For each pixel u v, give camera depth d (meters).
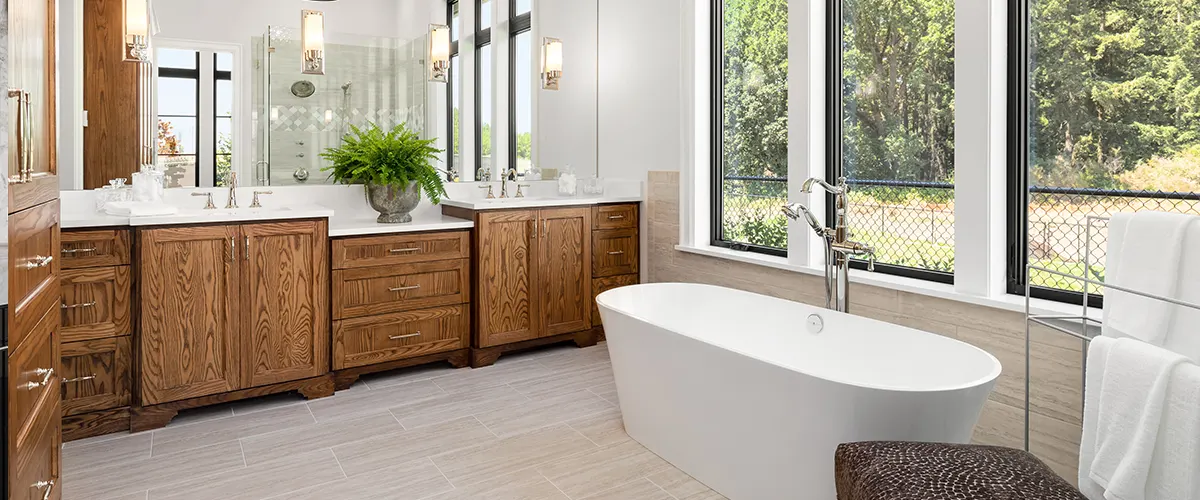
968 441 2.15
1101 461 1.96
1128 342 1.93
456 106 4.43
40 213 1.89
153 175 3.36
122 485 2.59
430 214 4.41
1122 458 1.89
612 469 2.74
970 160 2.88
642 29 4.59
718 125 4.31
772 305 3.24
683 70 4.30
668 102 4.43
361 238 3.66
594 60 4.96
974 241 2.88
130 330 3.09
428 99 4.32
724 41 4.26
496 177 4.61
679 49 4.31
